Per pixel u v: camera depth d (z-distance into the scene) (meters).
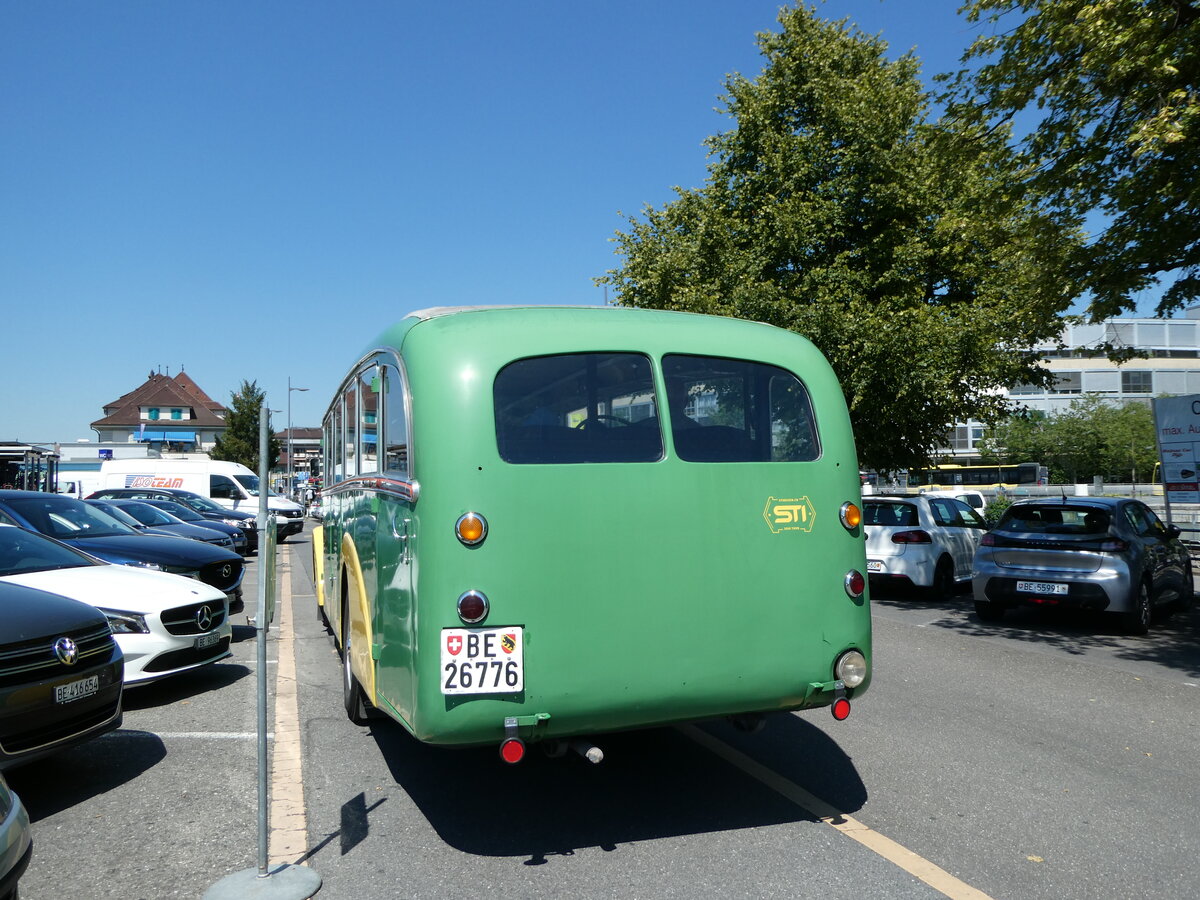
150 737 6.39
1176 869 4.16
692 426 4.50
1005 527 11.33
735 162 21.58
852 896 3.85
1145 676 8.38
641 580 4.27
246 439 63.06
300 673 8.53
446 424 4.09
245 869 4.14
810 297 18.72
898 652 9.52
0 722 4.81
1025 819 4.78
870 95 19.64
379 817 4.82
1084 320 12.67
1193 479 15.87
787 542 4.58
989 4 10.40
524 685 4.07
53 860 4.31
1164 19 8.99
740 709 4.50
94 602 7.19
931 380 16.94
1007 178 10.90
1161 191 9.45
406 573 4.26
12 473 26.06
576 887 3.95
